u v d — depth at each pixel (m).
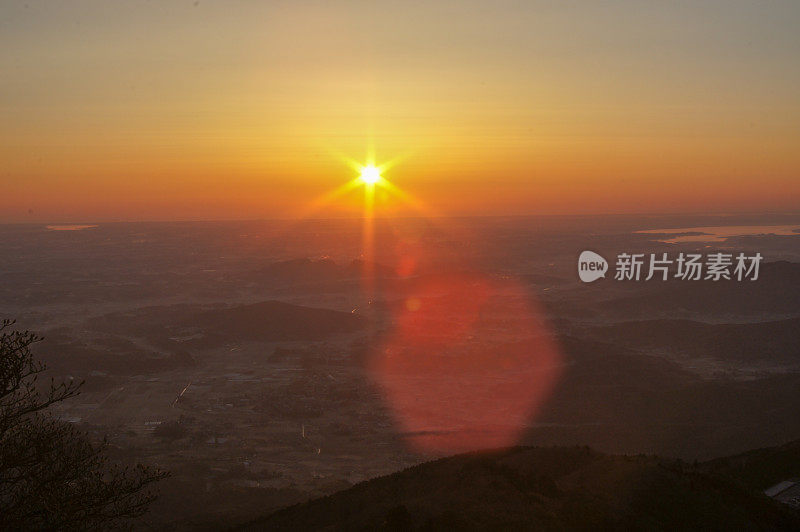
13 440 17.86
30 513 17.39
